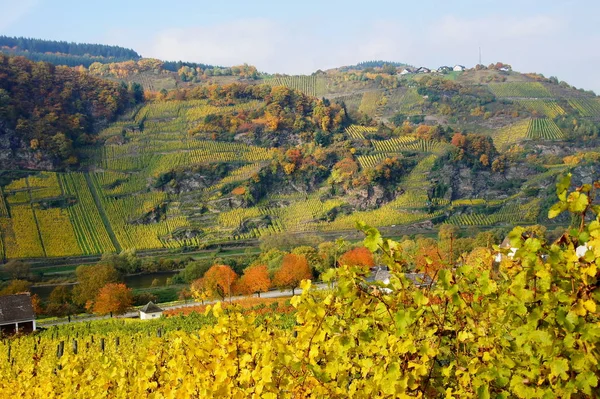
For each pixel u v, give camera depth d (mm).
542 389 5352
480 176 149000
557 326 5234
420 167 151625
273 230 134750
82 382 12156
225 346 6879
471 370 5754
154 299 73875
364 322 6117
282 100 181875
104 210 135750
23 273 93438
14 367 20828
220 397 6582
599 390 5145
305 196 148375
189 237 130125
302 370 6422
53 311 67625
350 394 6164
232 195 144625
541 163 158125
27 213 127188
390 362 5789
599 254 4852
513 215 134625
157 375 8898
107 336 42312
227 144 165625
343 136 167375
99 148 160500
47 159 146500
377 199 142250
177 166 151625
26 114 157625
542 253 5266
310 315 6258
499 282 6383
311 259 78938
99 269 76188
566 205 5094
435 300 6441
